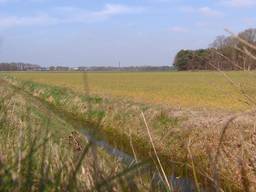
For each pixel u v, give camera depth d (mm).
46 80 62281
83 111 25000
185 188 3174
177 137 14180
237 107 21672
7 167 3857
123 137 17406
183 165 3203
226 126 2410
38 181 3625
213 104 24531
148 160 2939
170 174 3459
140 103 23234
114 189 3188
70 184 3109
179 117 16469
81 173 3723
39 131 4129
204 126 13453
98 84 50812
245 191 2918
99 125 2848
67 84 51281
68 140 7938
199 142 12422
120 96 30875
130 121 18828
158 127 16625
